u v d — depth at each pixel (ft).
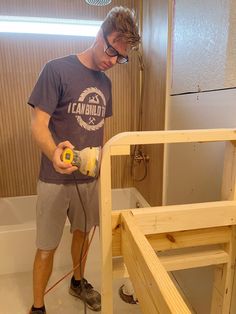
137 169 7.04
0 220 6.48
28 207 6.86
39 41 6.26
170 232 2.56
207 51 3.18
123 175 7.58
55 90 3.28
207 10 3.13
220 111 2.97
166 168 4.93
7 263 5.03
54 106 3.29
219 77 2.95
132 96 7.02
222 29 2.83
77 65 3.46
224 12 2.77
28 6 6.01
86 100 3.53
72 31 6.41
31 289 4.71
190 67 3.67
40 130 3.09
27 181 6.88
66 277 4.99
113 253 2.55
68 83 3.35
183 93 3.97
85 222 3.93
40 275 3.80
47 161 3.58
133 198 7.18
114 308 4.22
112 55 3.23
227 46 2.76
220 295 2.95
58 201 3.64
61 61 3.38
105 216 2.43
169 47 4.45
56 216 3.69
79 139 3.56
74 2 6.24
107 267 2.56
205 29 3.20
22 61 6.24
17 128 6.54
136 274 1.86
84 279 4.59
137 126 6.74
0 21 6.00
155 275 1.43
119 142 2.26
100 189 2.37
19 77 6.30
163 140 2.32
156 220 2.44
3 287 4.76
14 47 6.14
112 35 3.10
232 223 2.61
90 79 3.55
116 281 4.75
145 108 6.14
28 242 5.03
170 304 1.20
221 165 3.05
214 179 3.21
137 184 7.24
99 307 4.18
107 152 2.27
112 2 6.42
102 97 3.76
